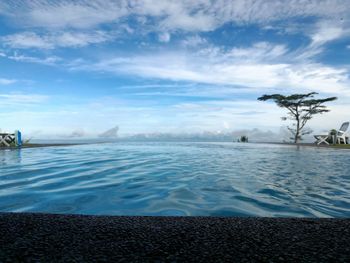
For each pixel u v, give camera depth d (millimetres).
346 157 9812
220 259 1306
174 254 1365
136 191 4043
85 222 1924
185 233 1701
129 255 1348
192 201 3463
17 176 5340
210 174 5812
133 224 1894
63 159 8672
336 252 1391
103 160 8516
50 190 4047
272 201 3479
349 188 4359
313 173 6043
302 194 3904
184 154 11180
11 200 3428
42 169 6352
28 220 1945
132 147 15898
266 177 5449
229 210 3045
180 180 5031
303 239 1588
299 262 1271
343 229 1785
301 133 25219
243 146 18047
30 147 13750
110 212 2971
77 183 4637
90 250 1406
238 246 1479
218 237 1626
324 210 3078
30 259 1283
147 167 6922
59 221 1938
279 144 21203
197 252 1393
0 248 1417
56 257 1312
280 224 1912
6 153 10703
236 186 4484
